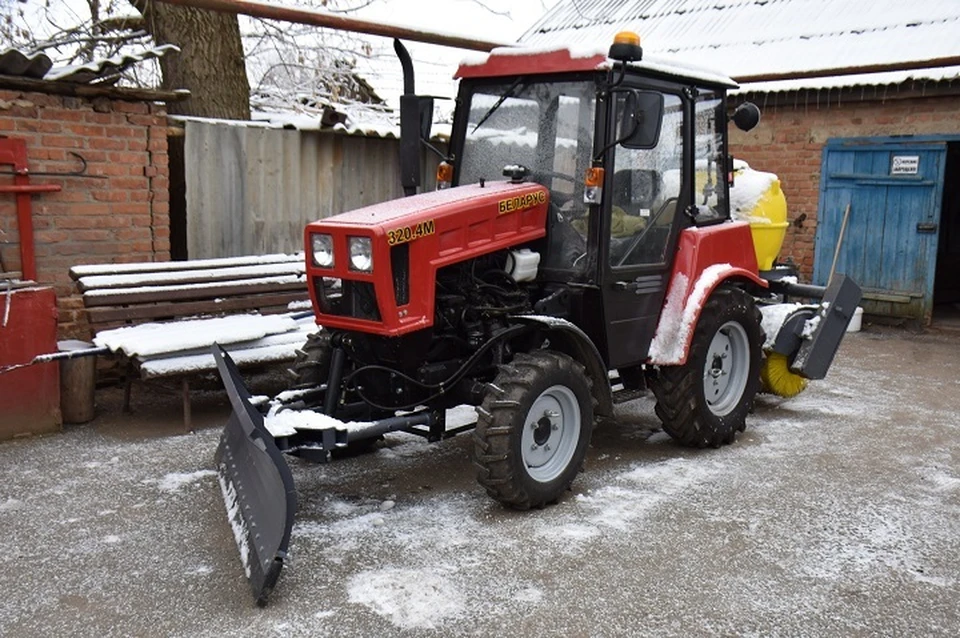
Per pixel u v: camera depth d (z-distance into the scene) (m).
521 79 4.75
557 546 3.83
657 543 3.88
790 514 4.23
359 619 3.20
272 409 4.06
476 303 4.40
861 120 9.58
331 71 10.53
